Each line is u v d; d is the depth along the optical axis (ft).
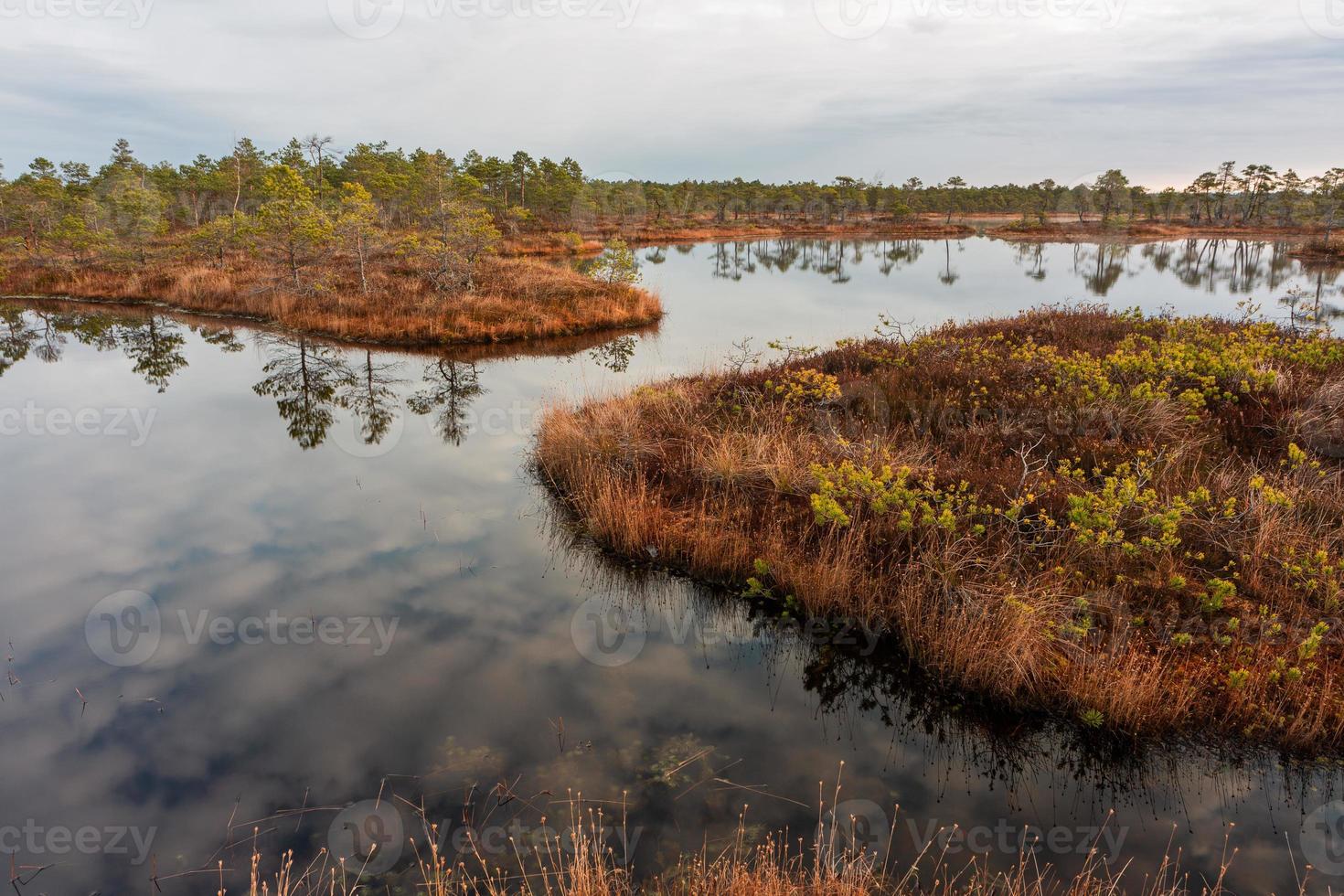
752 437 30.37
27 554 27.53
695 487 28.53
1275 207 279.08
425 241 79.77
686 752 16.93
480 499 32.55
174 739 17.57
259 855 14.10
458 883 13.29
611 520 26.86
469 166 194.49
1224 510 21.45
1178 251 176.55
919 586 20.66
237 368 58.49
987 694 18.31
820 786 15.79
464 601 24.03
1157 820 14.67
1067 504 23.17
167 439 41.60
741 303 92.17
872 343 46.44
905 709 18.56
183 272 93.56
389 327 67.51
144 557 27.27
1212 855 13.71
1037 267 137.90
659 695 19.13
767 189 327.47
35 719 18.31
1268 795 15.08
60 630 22.31
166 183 167.02
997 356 39.22
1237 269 130.62
